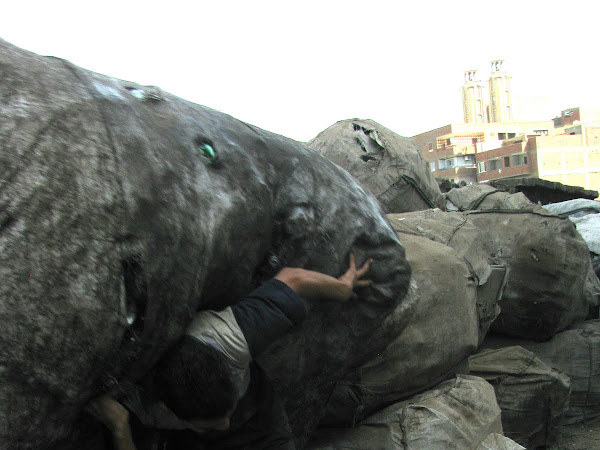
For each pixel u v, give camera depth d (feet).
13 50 4.52
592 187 140.36
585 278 14.15
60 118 4.18
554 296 13.35
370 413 8.87
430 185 13.14
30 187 3.93
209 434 5.91
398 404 8.89
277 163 6.05
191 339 4.96
